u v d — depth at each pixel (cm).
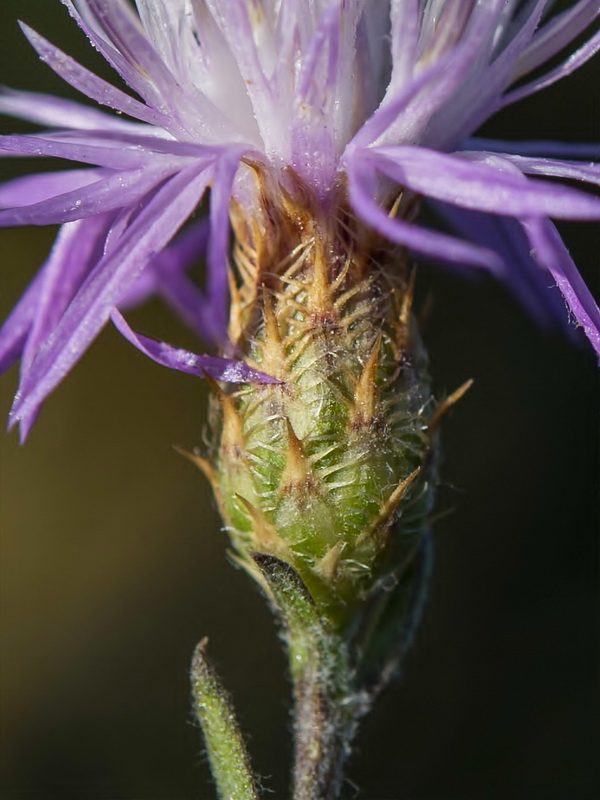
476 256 6
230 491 7
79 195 6
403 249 7
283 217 7
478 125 7
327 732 7
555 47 7
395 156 6
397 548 7
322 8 7
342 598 7
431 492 7
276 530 7
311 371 7
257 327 7
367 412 7
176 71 7
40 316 7
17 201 7
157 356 6
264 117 7
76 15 7
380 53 7
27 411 6
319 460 7
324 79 7
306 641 7
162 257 8
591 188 9
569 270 7
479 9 7
